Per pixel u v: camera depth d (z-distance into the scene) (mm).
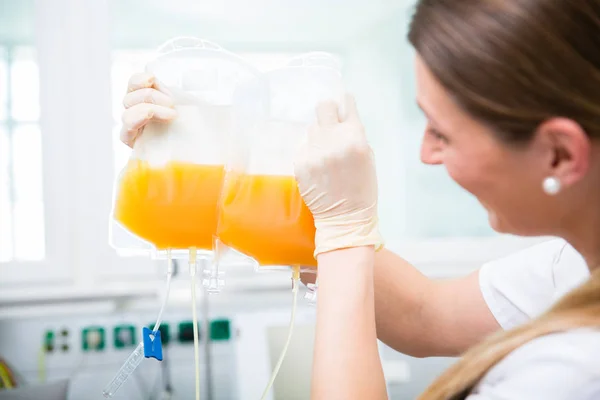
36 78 2072
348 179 809
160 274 2061
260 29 2145
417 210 2275
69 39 2066
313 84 863
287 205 846
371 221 830
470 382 705
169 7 2105
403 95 2232
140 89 840
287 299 2127
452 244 2275
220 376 2049
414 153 2252
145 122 818
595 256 726
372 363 769
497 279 1033
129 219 847
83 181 2092
